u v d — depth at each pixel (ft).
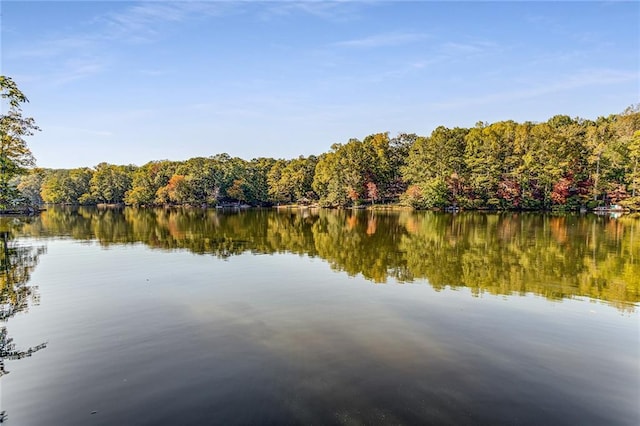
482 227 130.11
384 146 323.98
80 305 42.86
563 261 68.18
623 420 20.99
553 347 31.04
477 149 246.27
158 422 20.70
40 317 38.81
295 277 56.65
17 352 30.22
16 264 67.36
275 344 31.35
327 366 27.27
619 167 213.46
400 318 38.11
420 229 125.49
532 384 24.90
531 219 164.76
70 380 25.52
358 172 296.92
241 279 55.47
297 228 132.77
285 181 346.33
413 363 27.81
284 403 22.40
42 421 21.02
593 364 28.02
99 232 120.26
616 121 290.76
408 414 21.27
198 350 30.19
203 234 114.32
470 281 53.83
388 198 318.65
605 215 187.73
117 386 24.63
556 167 222.28
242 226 141.38
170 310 40.83
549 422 20.75
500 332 34.42
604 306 42.42
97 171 414.62
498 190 239.71
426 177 260.83
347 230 124.77
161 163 427.74
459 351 30.04
